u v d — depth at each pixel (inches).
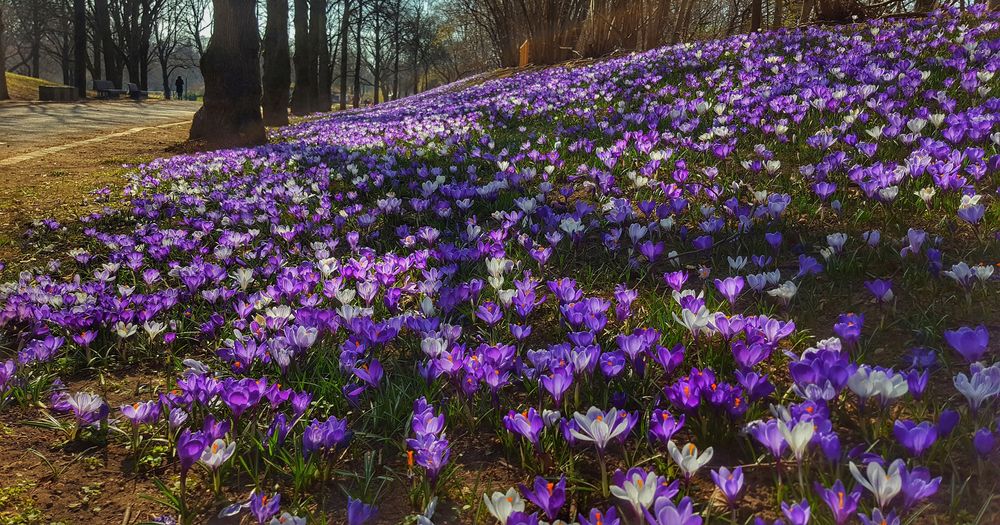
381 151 379.9
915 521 73.4
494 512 68.9
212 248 229.0
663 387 104.2
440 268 158.6
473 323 141.1
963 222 159.5
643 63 544.4
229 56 588.7
